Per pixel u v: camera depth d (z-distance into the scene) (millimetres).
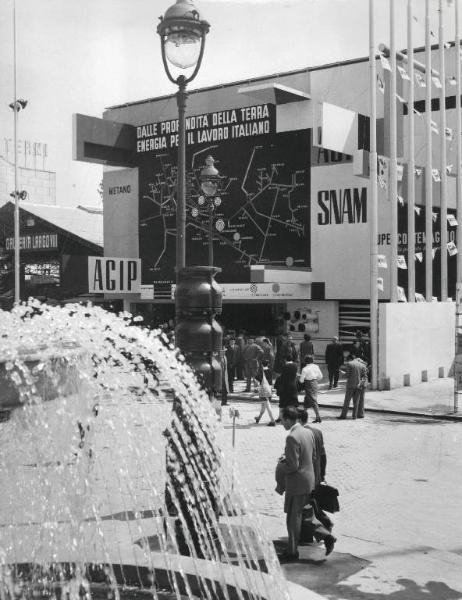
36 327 5332
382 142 23422
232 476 7609
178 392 7023
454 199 26156
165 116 34750
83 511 6293
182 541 6977
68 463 5781
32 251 42000
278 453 13078
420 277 27953
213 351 7734
